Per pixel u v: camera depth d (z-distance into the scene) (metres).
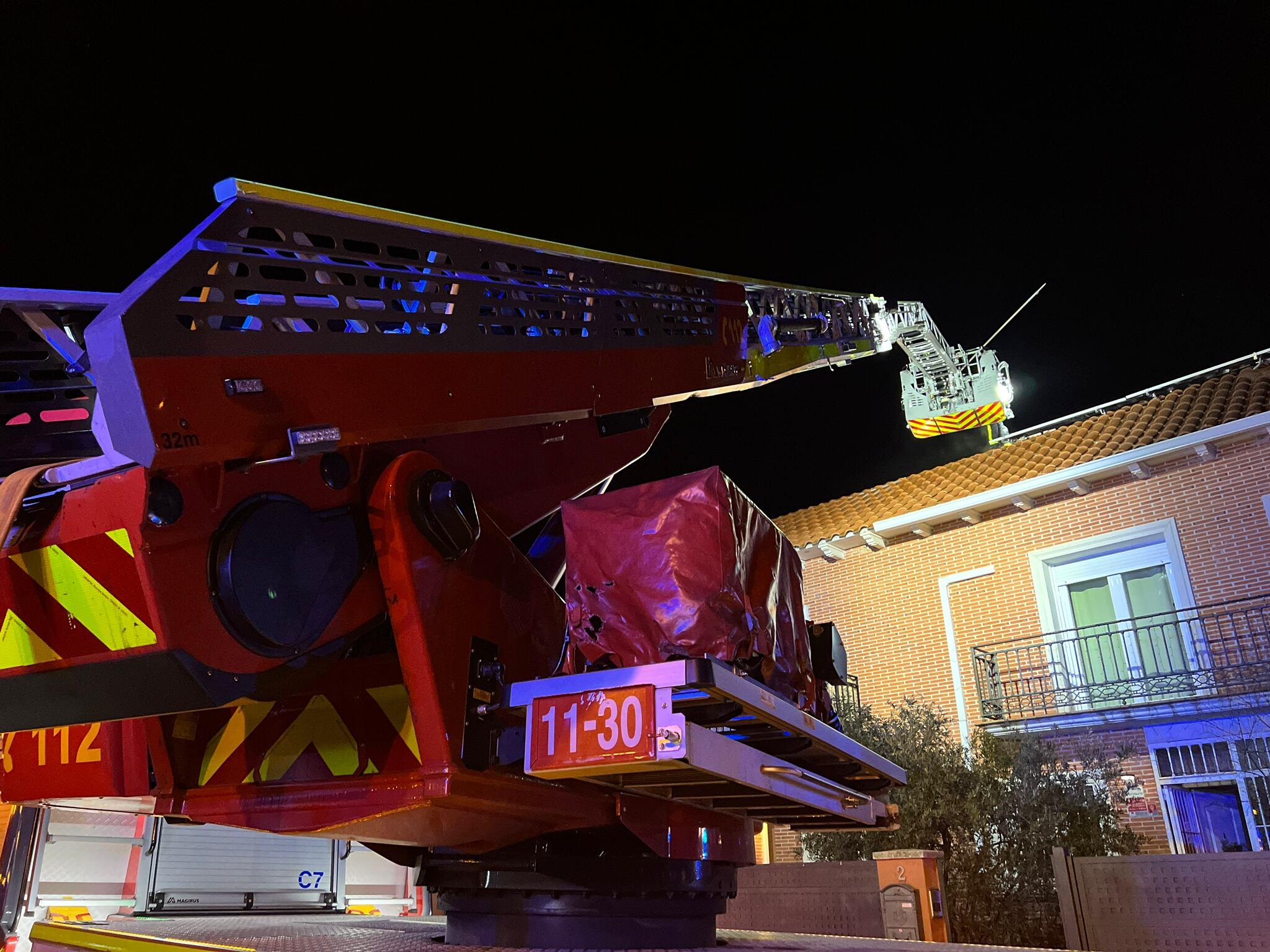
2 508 1.84
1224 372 14.14
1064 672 12.38
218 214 1.80
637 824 2.78
